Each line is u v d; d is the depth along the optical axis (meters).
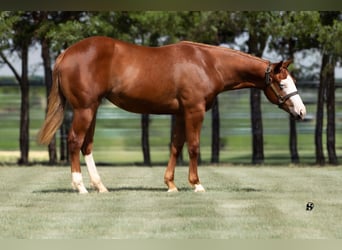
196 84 13.77
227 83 14.09
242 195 13.88
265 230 10.66
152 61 13.73
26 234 10.44
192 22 24.06
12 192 14.40
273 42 25.52
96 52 13.54
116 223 11.12
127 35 23.86
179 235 10.36
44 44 24.42
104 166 24.03
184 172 19.12
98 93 13.57
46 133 13.73
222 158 31.64
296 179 17.19
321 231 10.64
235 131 26.95
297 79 26.59
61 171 19.73
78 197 13.48
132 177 17.48
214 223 11.11
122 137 32.19
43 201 13.12
